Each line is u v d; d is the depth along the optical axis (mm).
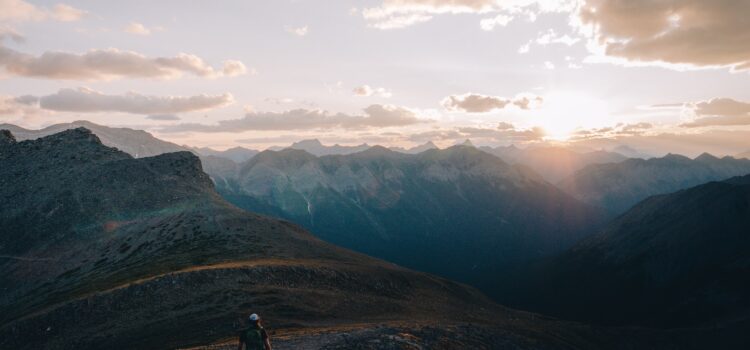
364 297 102062
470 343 40594
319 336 41625
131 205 189125
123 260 144375
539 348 48219
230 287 93438
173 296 90000
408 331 39000
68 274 145500
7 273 154125
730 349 126938
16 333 83312
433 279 141875
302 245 151375
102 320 84438
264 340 23750
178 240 151000
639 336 112812
